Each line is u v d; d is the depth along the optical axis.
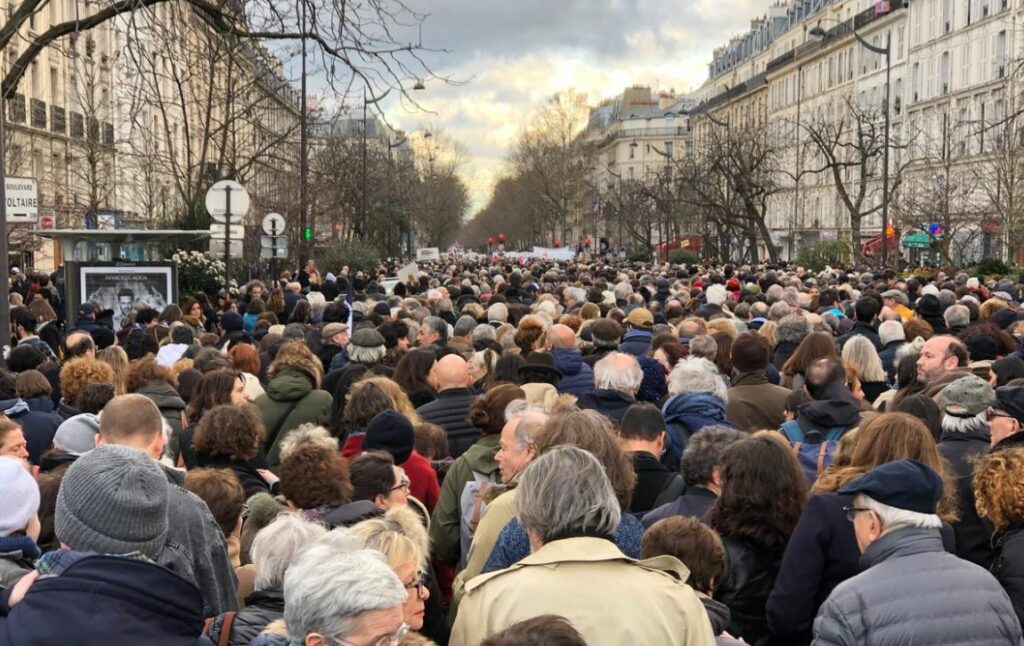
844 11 84.75
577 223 130.50
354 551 3.25
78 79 40.69
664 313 16.41
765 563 4.86
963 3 64.25
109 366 8.39
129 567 3.27
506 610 3.53
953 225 49.28
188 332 11.75
